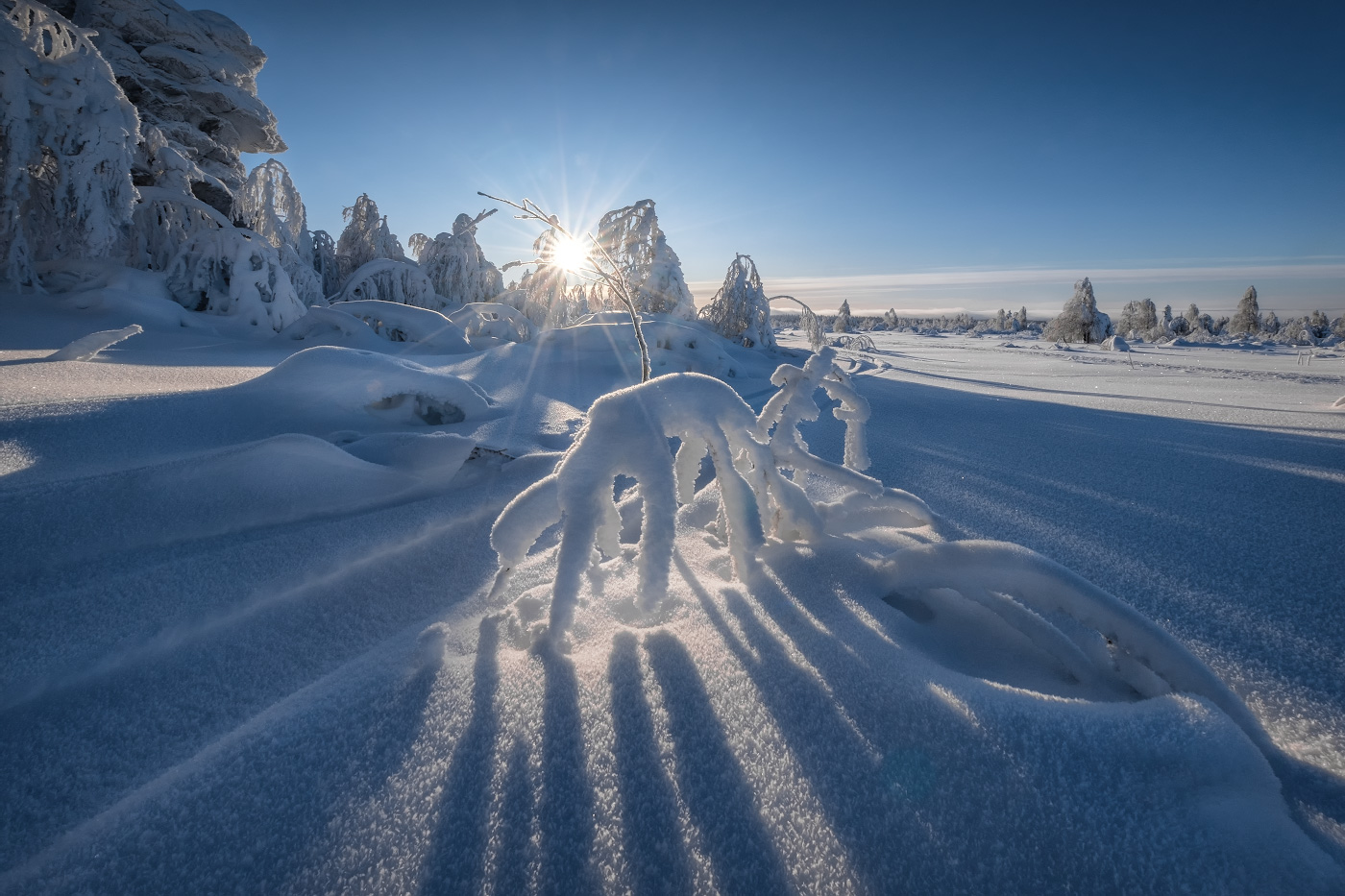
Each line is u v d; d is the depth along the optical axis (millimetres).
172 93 18922
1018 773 1200
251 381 4676
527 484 3609
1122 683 1646
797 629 1812
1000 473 4621
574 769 1265
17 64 11203
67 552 2365
